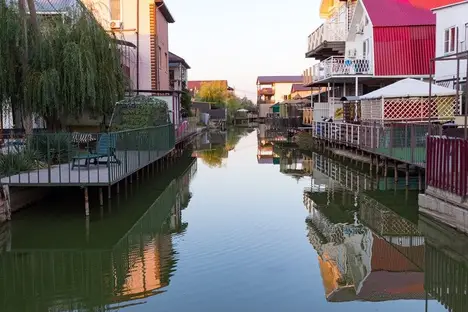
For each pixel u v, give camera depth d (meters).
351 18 33.00
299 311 6.84
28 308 7.16
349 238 10.67
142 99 22.83
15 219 11.68
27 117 14.69
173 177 19.81
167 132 22.56
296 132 41.75
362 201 14.39
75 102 14.77
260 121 93.44
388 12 28.84
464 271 8.69
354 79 29.69
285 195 15.54
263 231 11.01
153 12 28.83
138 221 11.94
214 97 79.94
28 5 13.97
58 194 14.50
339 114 30.66
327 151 28.64
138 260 9.11
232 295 7.37
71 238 10.52
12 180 11.76
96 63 15.18
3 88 13.70
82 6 15.62
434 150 11.13
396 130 16.53
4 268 8.86
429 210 11.26
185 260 9.01
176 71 45.69
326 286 7.72
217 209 13.39
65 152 15.21
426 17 28.47
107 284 7.96
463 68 21.53
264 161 25.67
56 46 14.34
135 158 15.02
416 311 6.91
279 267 8.62
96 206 13.15
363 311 6.82
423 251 9.80
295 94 73.12
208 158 27.52
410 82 21.23
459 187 10.01
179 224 11.70
